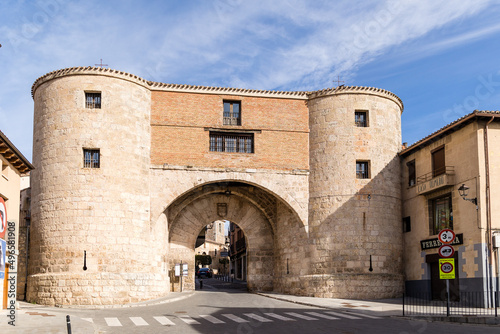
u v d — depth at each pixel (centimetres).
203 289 4500
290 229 3681
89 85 3244
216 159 3466
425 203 3269
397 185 3581
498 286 2648
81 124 3200
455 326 1911
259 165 3503
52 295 3041
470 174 2817
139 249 3216
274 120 3575
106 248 3106
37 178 3247
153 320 2158
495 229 2709
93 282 3045
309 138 3591
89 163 3198
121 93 3288
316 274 3425
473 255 2745
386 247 3438
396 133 3659
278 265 3838
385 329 1808
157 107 3459
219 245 10525
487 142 2773
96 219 3120
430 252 3219
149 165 3375
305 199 3528
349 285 3334
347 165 3478
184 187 3394
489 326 1912
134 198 3244
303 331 1780
